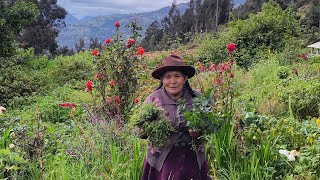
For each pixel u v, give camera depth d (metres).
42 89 12.52
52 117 8.12
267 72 11.66
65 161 4.34
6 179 4.09
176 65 3.44
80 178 3.98
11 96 10.99
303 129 4.89
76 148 4.68
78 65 16.98
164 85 3.54
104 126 4.91
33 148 4.77
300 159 3.96
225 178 3.97
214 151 4.30
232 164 4.13
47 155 4.75
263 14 19.33
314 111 6.57
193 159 3.51
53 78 15.75
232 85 4.88
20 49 21.39
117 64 6.84
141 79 7.32
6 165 4.20
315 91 6.77
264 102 7.20
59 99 11.02
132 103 6.83
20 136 5.03
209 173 3.99
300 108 6.55
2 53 18.59
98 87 6.84
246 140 4.37
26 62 19.58
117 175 4.00
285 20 18.86
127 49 7.00
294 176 3.85
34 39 44.19
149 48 55.53
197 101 3.42
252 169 3.94
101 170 4.11
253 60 16.97
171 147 3.48
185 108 3.52
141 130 3.50
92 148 4.41
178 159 3.47
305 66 11.25
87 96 10.88
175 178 3.43
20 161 4.32
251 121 4.60
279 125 4.80
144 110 3.42
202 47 18.53
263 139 4.37
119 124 5.13
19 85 11.80
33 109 9.34
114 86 6.75
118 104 6.55
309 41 25.84
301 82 8.04
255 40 18.28
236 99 7.68
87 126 5.71
